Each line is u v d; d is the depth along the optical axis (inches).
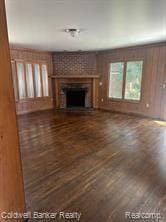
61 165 106.9
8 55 51.3
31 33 153.6
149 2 90.3
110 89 271.6
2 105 48.9
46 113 254.7
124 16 112.2
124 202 75.5
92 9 99.7
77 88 284.5
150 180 91.0
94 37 172.9
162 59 204.7
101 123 200.7
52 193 81.7
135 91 241.4
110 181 90.5
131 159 114.0
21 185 61.7
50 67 283.7
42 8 97.0
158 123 200.2
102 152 124.4
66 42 197.9
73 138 152.5
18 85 236.7
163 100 211.5
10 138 53.5
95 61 278.2
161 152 124.1
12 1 86.6
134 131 171.3
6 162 51.8
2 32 47.9
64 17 112.6
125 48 237.3
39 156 118.3
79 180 91.7
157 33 157.0
